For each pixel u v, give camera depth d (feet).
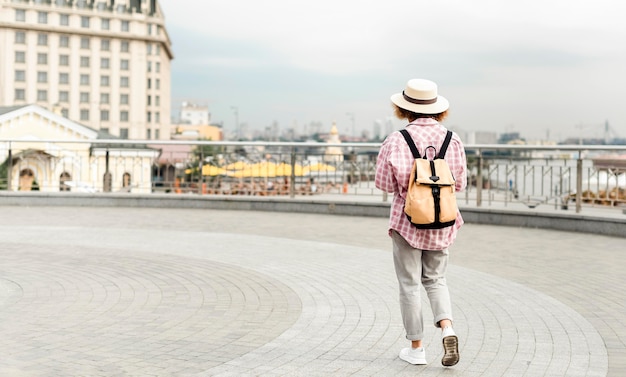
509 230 39.78
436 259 14.38
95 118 380.17
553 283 23.52
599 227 37.63
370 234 37.19
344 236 36.22
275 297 20.61
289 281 23.15
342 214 47.83
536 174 42.11
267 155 50.83
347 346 15.51
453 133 14.52
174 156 52.49
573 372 13.71
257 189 51.08
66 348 14.98
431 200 13.60
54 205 50.98
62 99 374.02
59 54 372.38
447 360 13.69
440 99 14.65
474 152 44.96
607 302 20.59
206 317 18.02
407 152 14.08
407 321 14.20
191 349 15.08
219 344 15.51
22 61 365.40
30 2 363.97
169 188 52.75
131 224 40.24
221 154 51.78
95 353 14.65
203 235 35.40
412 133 14.25
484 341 16.06
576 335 16.60
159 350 14.97
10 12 360.69
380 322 17.72
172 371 13.53
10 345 15.14
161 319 17.72
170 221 42.34
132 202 51.44
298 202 49.21
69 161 53.62
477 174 44.91
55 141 52.70
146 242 32.30
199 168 52.26
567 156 40.93
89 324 17.10
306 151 49.88
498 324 17.70
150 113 400.06
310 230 38.75
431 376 13.47
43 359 14.15
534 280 24.06
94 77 379.76
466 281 23.70
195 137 468.75
